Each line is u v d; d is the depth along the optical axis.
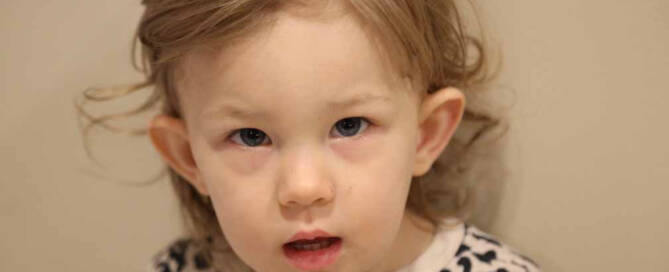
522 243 0.72
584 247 0.69
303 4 0.48
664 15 0.60
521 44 0.66
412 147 0.55
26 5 0.76
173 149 0.61
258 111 0.49
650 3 0.60
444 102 0.58
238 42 0.48
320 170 0.50
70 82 0.78
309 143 0.50
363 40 0.49
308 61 0.47
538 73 0.66
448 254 0.66
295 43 0.47
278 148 0.51
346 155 0.51
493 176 0.72
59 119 0.79
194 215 0.77
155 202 0.81
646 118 0.63
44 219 0.83
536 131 0.68
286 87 0.47
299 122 0.49
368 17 0.49
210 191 0.56
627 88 0.63
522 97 0.67
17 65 0.78
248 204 0.52
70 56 0.77
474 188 0.73
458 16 0.62
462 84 0.64
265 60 0.47
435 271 0.65
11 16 0.76
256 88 0.48
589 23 0.63
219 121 0.51
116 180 0.81
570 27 0.63
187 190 0.77
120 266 0.84
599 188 0.67
